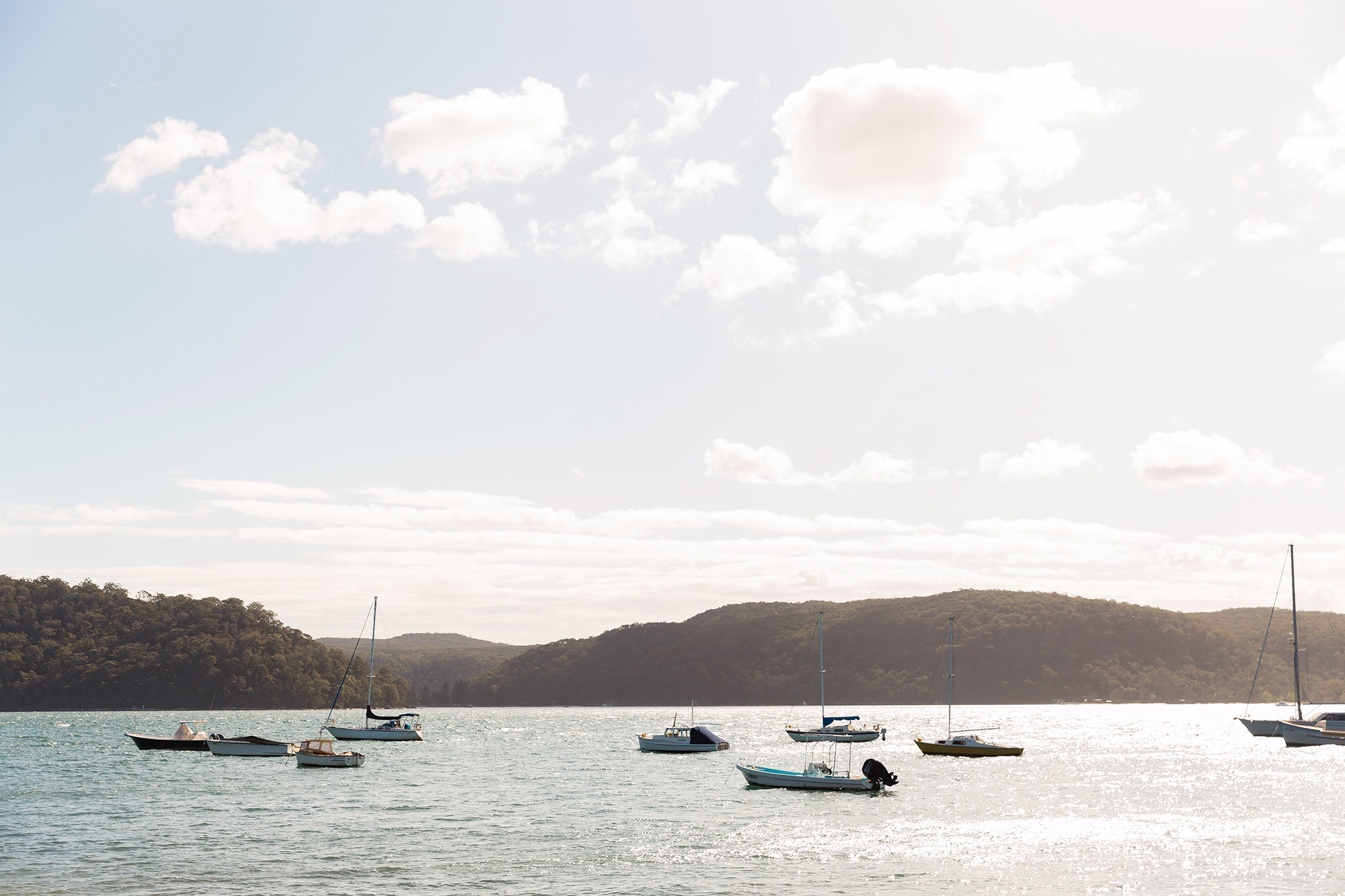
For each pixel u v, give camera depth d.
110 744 142.75
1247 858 48.72
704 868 45.81
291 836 54.25
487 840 52.97
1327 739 125.06
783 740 156.75
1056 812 64.75
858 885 42.72
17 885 42.09
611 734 195.75
